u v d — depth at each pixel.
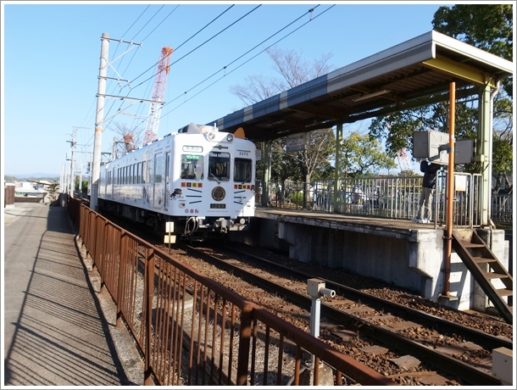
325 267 11.91
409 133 16.78
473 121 15.46
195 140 12.86
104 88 18.58
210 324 5.87
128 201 18.77
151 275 4.50
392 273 10.10
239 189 13.41
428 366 5.14
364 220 10.86
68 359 4.55
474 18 14.34
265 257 12.98
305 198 17.11
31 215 25.95
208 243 15.48
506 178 18.67
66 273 8.98
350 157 25.91
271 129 17.27
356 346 5.71
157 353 4.09
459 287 9.18
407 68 9.46
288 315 6.97
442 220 10.40
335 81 10.78
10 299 6.65
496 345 5.70
